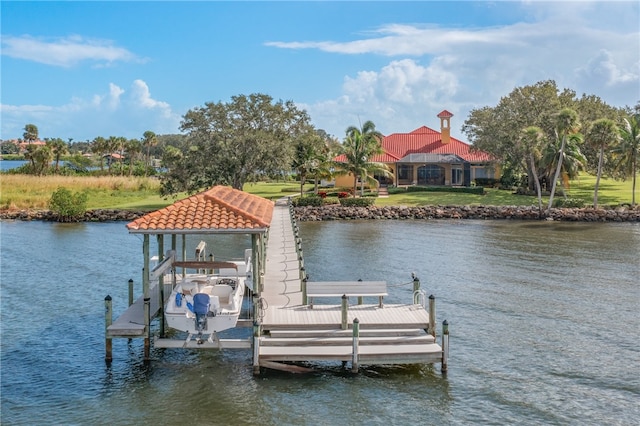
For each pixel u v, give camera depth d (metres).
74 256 36.00
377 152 63.19
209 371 17.08
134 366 17.55
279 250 30.06
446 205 59.88
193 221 17.44
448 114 82.06
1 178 76.75
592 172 68.44
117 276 30.14
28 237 44.28
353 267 32.22
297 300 20.48
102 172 102.19
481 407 14.79
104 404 15.07
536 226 50.38
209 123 61.56
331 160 74.69
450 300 24.92
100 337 20.22
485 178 76.88
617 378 16.52
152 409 14.77
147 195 72.00
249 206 20.80
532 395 15.46
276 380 16.39
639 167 63.28
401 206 59.12
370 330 17.77
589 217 54.06
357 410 14.65
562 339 19.75
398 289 26.97
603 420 14.13
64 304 24.55
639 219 53.09
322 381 16.31
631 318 22.19
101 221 55.16
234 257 34.94
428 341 17.39
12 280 29.09
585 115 71.12
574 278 29.22
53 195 55.50
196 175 60.44
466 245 39.91
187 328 16.95
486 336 20.08
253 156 60.38
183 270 23.42
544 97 65.88
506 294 25.95
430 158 76.00
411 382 16.25
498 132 65.38
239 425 13.91
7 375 16.92
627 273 30.34
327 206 59.03
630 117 63.78
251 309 21.17
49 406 14.98
